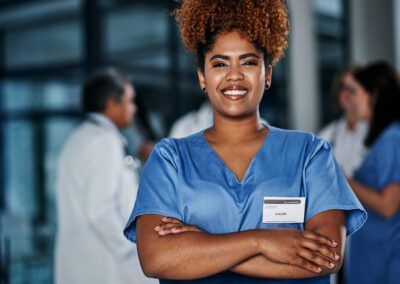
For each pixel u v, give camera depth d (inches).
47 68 188.4
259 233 46.2
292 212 48.6
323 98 227.6
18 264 171.0
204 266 46.1
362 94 100.7
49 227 193.3
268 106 208.7
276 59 51.3
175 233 47.4
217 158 50.2
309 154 50.5
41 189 199.0
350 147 117.9
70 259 90.7
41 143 197.2
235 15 48.3
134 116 123.8
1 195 203.0
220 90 49.1
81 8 177.0
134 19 184.7
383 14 227.9
